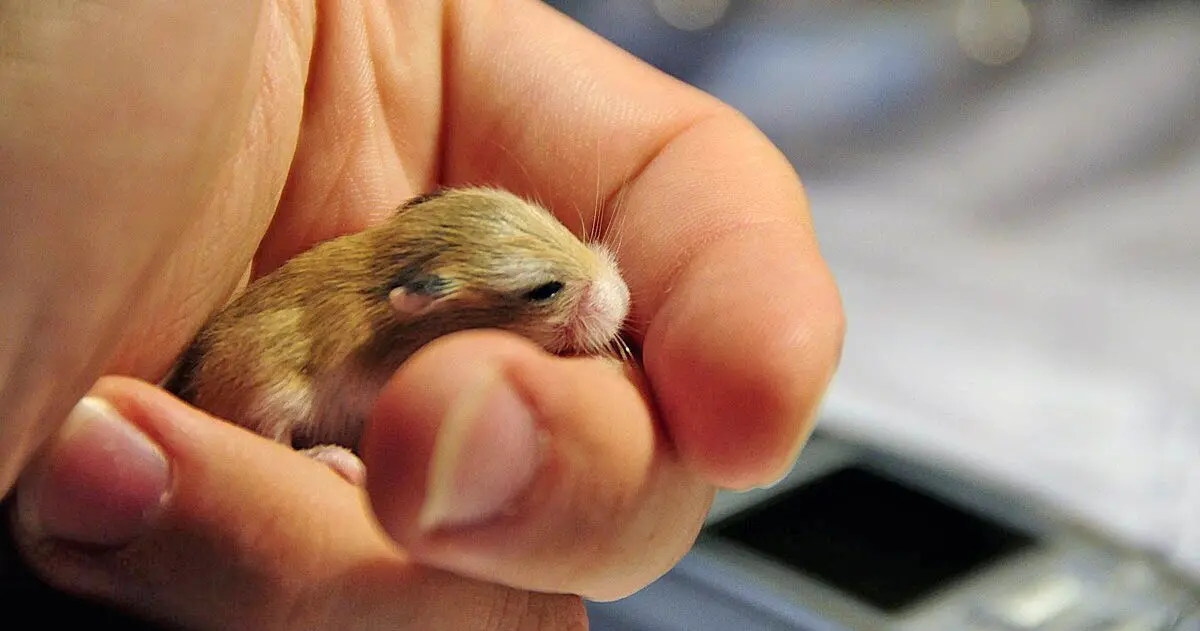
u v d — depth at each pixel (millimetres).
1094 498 306
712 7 546
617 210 219
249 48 177
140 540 189
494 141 232
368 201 234
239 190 217
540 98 229
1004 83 540
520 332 205
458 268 204
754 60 552
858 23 559
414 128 235
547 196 228
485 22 234
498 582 191
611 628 248
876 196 519
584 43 232
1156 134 500
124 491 187
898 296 440
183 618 191
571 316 205
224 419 207
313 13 227
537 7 237
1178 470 320
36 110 168
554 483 183
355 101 231
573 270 206
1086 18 545
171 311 211
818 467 276
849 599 241
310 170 231
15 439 177
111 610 192
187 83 173
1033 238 483
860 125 544
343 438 209
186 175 176
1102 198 495
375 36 231
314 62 229
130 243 174
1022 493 286
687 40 547
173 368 212
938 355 393
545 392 182
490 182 234
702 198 208
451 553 183
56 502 187
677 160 215
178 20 172
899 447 306
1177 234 462
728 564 245
